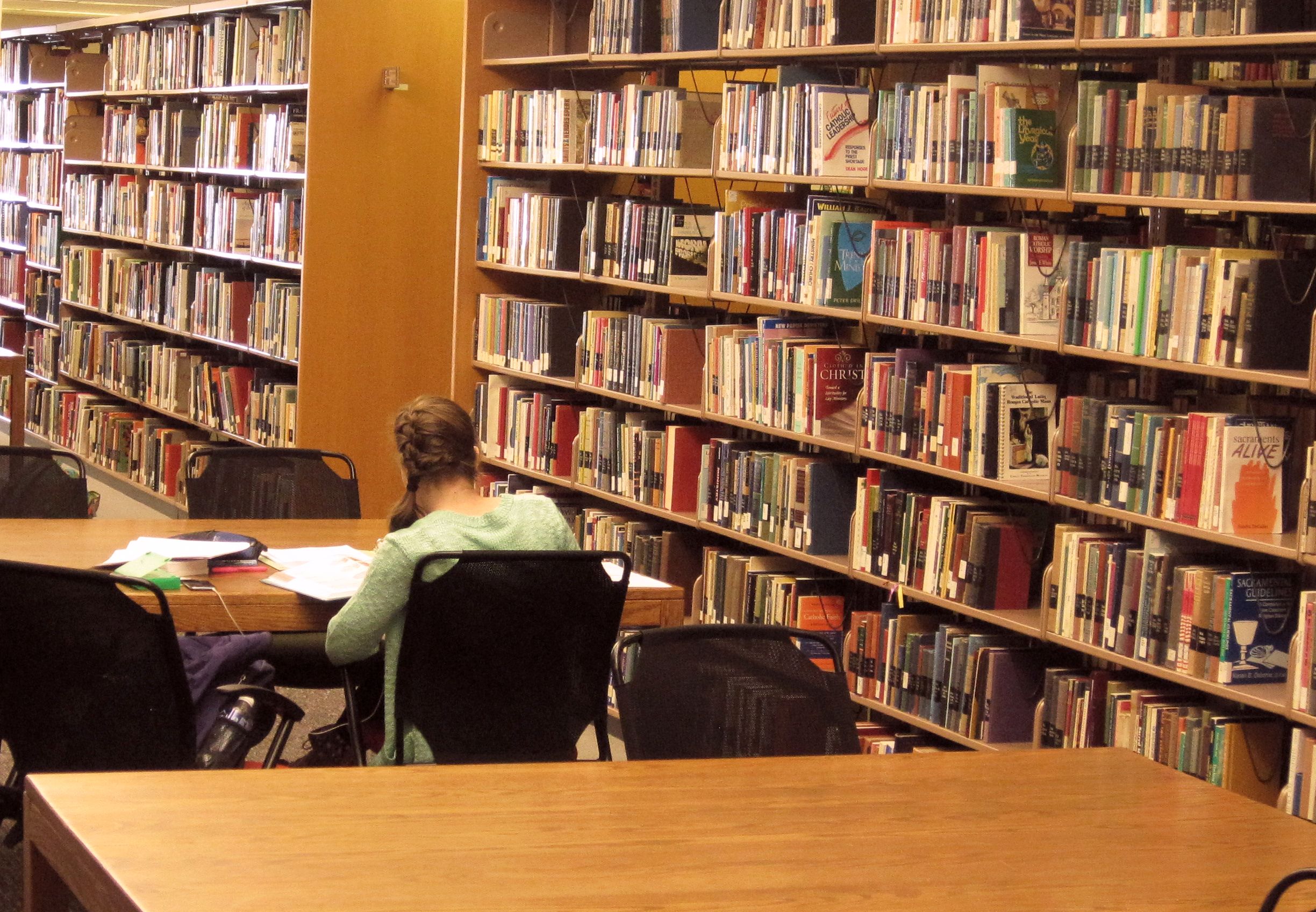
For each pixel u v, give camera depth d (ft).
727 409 15.47
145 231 27.66
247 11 23.39
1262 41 10.41
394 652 9.48
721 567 15.49
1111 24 11.57
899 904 5.32
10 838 9.62
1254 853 6.19
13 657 8.32
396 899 5.02
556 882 5.28
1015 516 12.93
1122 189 11.53
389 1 21.63
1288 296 10.61
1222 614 10.80
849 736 8.27
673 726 7.91
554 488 18.86
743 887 5.36
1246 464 10.78
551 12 19.39
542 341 18.20
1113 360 11.57
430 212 22.30
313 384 21.83
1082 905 5.46
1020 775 7.08
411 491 10.14
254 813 5.76
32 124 34.06
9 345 34.94
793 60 15.14
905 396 13.41
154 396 27.17
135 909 4.84
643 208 16.38
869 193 14.78
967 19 12.60
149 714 8.59
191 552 10.58
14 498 13.25
